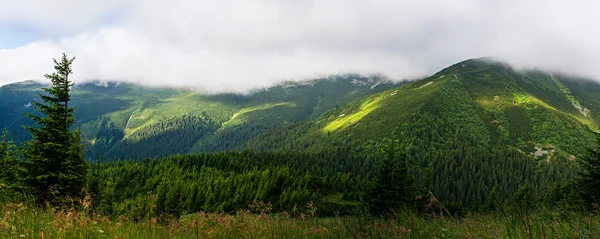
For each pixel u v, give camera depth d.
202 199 83.94
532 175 151.12
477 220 7.65
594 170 25.31
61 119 27.20
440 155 168.38
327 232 6.55
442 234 5.76
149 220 7.85
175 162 156.38
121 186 117.94
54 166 25.34
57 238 6.02
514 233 5.59
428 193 7.43
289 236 6.58
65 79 28.67
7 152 32.44
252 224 7.34
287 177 102.31
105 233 6.70
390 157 41.38
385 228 6.35
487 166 153.75
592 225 5.89
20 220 6.73
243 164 158.50
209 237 6.92
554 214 7.17
